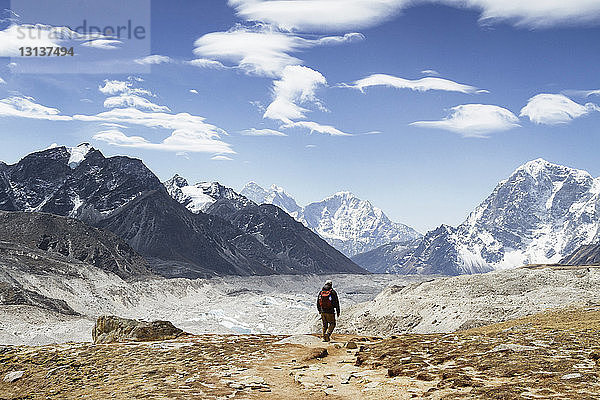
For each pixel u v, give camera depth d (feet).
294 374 72.13
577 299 324.39
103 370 84.69
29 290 632.38
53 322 520.83
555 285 371.76
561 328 102.53
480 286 399.85
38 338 428.97
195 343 102.06
